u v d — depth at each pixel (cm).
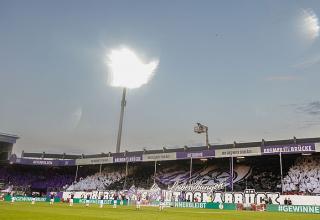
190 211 3984
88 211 3462
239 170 6381
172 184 6606
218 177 6362
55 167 8525
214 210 4403
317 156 5741
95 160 7138
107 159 6975
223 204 4959
